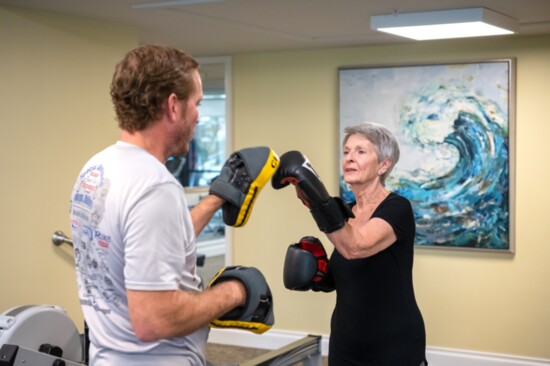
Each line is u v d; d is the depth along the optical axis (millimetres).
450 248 4730
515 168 4574
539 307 4570
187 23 4051
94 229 1494
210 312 1503
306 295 5164
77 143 3920
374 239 2236
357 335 2326
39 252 3723
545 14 3752
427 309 4820
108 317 1521
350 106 4945
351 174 2434
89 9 3646
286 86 5176
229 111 5348
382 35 4453
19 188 3598
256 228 5305
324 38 4582
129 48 4207
